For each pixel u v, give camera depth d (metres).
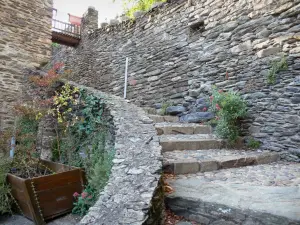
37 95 4.50
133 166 2.23
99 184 2.83
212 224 2.02
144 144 2.66
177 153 3.41
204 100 5.20
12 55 5.20
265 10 4.14
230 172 2.96
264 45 4.12
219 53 4.96
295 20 3.74
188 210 2.15
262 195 2.16
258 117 4.15
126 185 1.94
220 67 4.92
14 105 4.54
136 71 7.36
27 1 5.49
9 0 5.20
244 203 2.00
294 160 3.63
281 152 3.79
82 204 3.13
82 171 3.52
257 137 4.13
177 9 6.11
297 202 1.99
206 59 5.24
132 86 7.45
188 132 4.49
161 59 6.49
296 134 3.64
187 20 5.80
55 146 4.40
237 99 4.20
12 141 4.00
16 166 3.74
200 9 5.47
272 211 1.83
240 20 4.57
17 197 3.21
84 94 4.08
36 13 5.64
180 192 2.29
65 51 11.42
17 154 3.89
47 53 5.78
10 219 3.18
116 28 8.39
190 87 5.61
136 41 7.46
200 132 4.62
